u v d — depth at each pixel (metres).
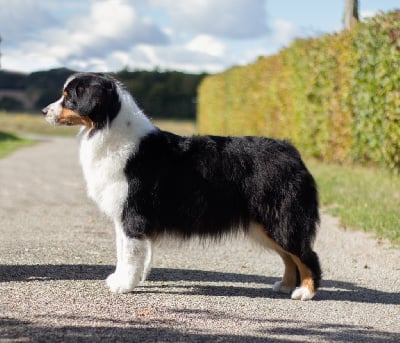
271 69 20.83
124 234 5.93
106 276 6.52
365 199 11.25
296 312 5.55
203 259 7.68
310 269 6.04
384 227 9.31
